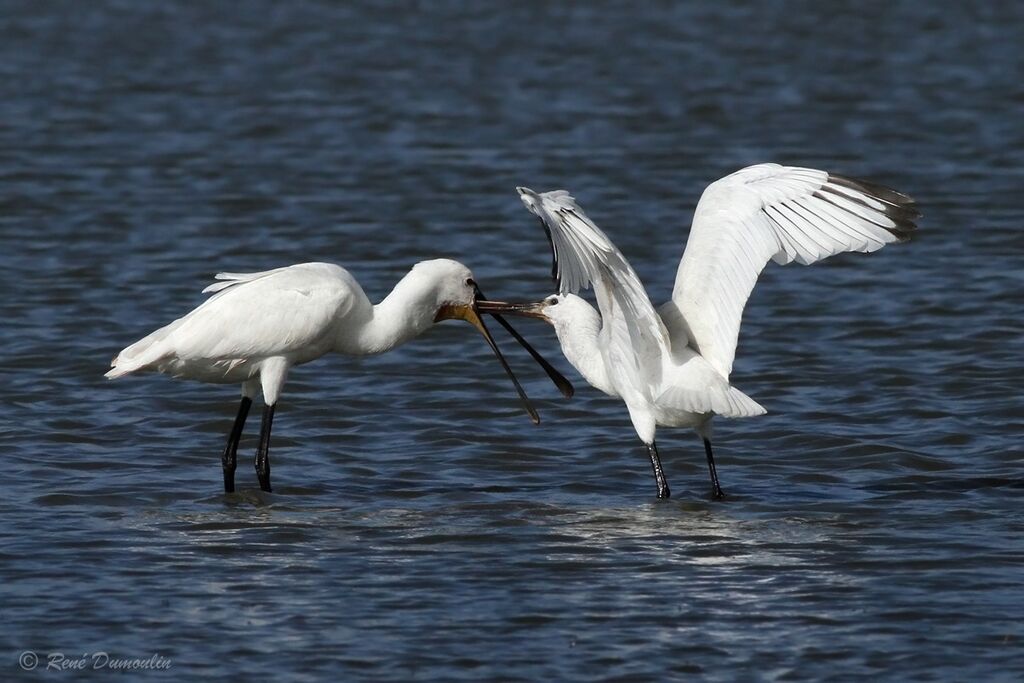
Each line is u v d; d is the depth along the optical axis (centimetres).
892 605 1085
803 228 1212
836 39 4575
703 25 4834
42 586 1129
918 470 1460
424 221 2662
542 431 1614
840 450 1521
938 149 3206
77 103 3653
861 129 3416
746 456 1512
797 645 1019
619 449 1545
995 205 2741
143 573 1159
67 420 1623
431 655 1008
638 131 3416
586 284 1184
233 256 2416
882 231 1191
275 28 4762
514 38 4616
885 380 1792
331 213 2709
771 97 3778
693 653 1009
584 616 1072
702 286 1245
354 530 1272
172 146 3238
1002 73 4031
